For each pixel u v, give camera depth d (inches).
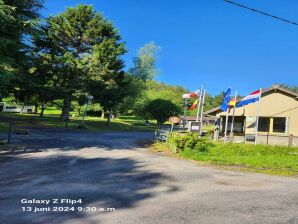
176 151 730.2
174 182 390.0
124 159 583.2
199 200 312.0
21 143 752.3
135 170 466.9
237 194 339.6
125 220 250.5
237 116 1147.3
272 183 403.2
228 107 1042.7
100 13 1728.6
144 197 318.3
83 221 246.7
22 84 1427.2
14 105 2564.0
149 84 2586.1
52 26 1611.7
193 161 591.2
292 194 346.0
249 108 1080.2
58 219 249.8
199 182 394.0
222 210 281.0
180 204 296.8
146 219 253.4
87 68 1668.3
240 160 599.5
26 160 522.9
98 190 341.4
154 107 2375.7
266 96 1056.2
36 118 1727.4
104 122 2006.6
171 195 328.2
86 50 1769.2
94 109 2787.9
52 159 546.3
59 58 1605.6
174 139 745.0
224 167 524.4
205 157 624.4
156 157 630.5
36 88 1502.2
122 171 455.8
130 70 2126.0
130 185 367.9
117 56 1771.7
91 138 1021.2
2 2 652.7
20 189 337.7
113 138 1098.7
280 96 1037.2
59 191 333.1
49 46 1665.8
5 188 340.5
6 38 740.0
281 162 587.5
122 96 1847.9
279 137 952.3
